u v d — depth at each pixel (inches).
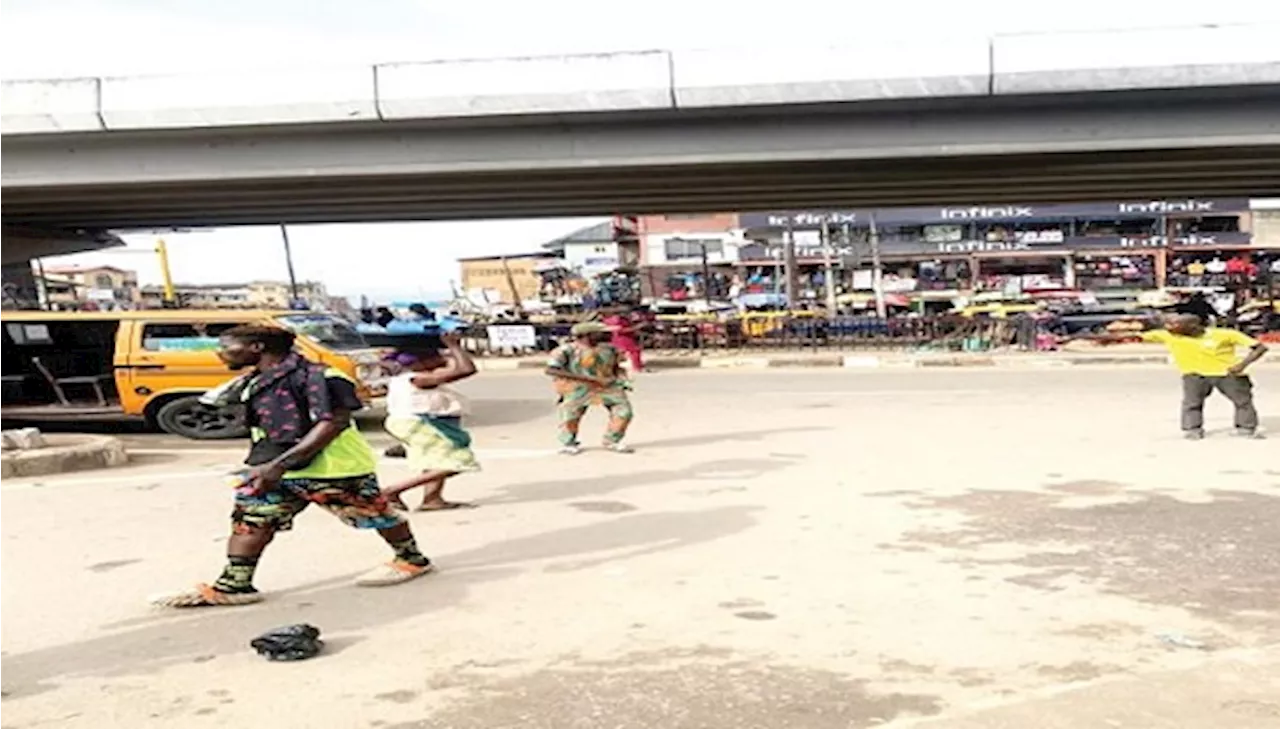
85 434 494.6
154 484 345.1
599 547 239.0
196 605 196.1
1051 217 2284.7
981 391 598.5
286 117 711.7
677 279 2379.4
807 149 735.7
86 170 775.7
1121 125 708.0
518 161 753.6
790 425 466.3
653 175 834.8
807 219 2285.9
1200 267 2181.3
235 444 467.2
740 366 903.7
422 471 281.0
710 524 260.5
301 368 199.9
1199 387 377.1
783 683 150.5
